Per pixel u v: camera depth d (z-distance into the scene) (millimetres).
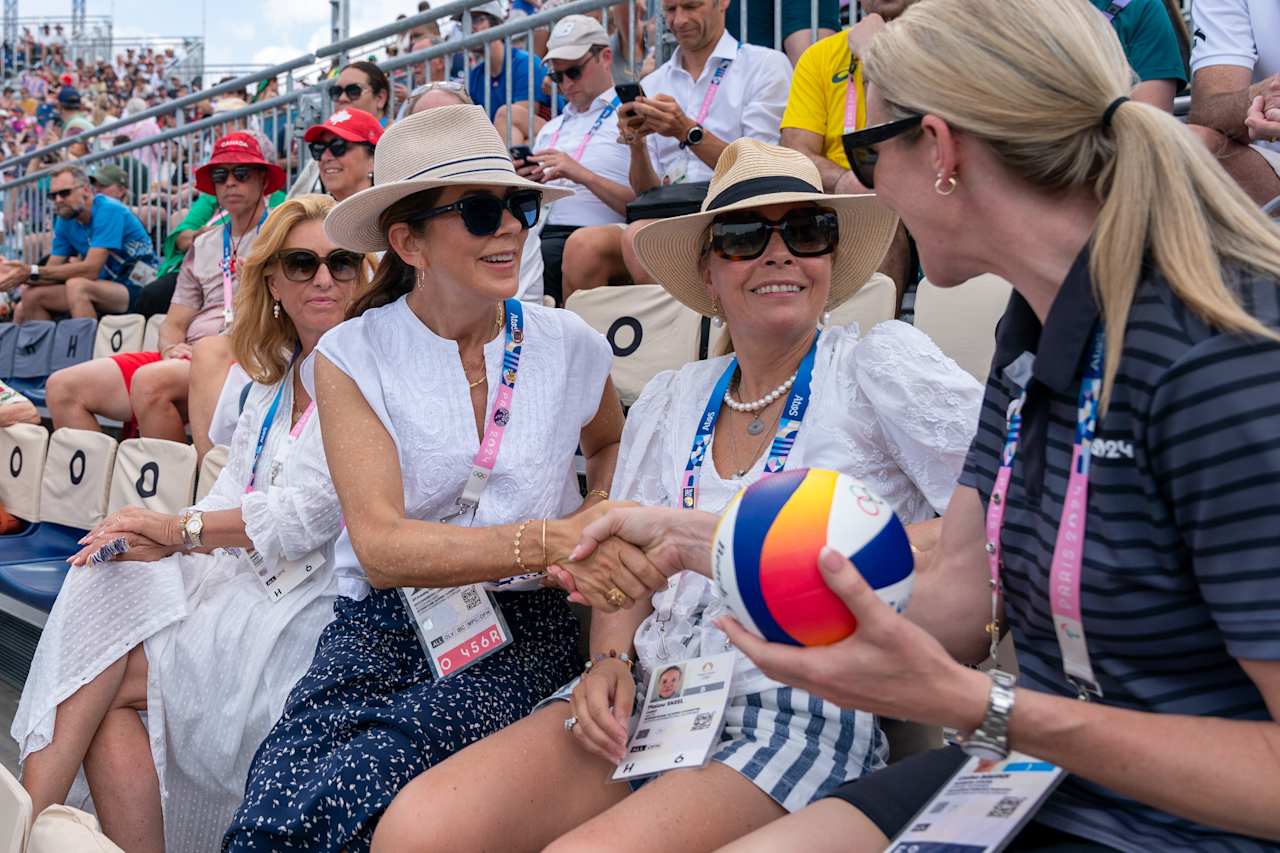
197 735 2564
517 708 2131
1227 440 1017
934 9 1243
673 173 3973
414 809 1745
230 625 2584
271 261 2771
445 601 2211
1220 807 1056
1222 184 1126
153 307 6191
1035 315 1329
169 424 4371
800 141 3586
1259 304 1056
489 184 2139
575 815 1876
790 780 1702
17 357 6680
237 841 1934
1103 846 1193
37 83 17344
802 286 2012
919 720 1131
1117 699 1197
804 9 4246
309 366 2498
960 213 1260
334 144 4426
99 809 2656
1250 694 1140
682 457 2119
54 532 4406
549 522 1984
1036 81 1160
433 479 2197
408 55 5336
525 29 4672
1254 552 1010
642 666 2051
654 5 5016
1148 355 1081
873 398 1909
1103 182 1158
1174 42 3422
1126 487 1119
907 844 1259
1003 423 1375
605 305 3311
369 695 2135
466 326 2279
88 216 7254
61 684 2609
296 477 2539
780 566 1140
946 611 1449
